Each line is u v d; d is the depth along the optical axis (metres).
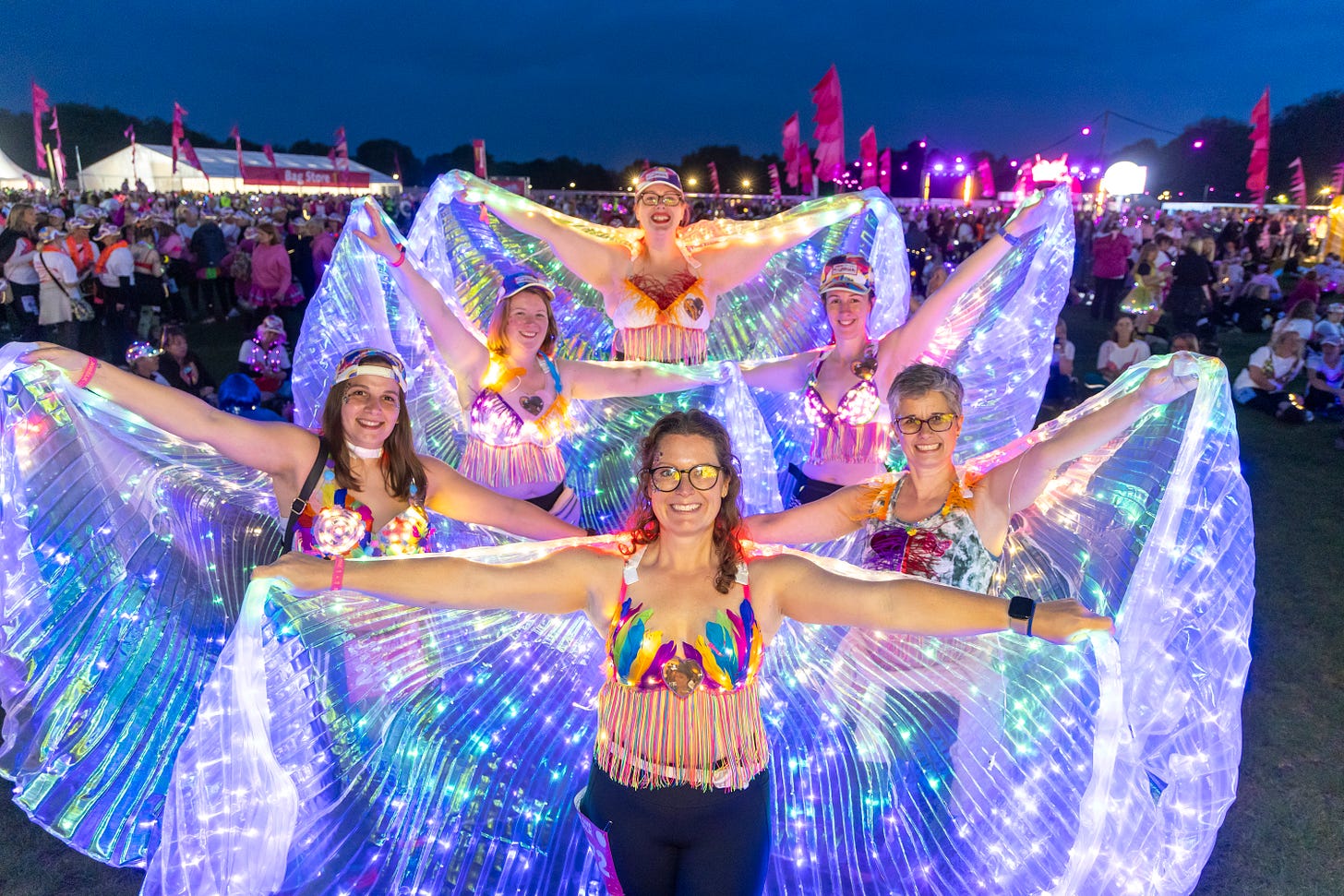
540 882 3.33
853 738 3.40
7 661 3.35
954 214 29.22
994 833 3.16
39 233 10.79
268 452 3.58
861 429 4.89
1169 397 3.24
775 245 6.04
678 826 2.69
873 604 2.75
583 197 56.44
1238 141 72.50
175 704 3.66
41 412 3.38
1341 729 4.62
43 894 3.51
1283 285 21.84
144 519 3.67
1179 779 3.15
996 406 5.35
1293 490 8.22
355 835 3.13
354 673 3.07
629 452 5.55
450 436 5.11
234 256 13.72
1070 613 2.66
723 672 2.67
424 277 4.57
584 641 3.41
